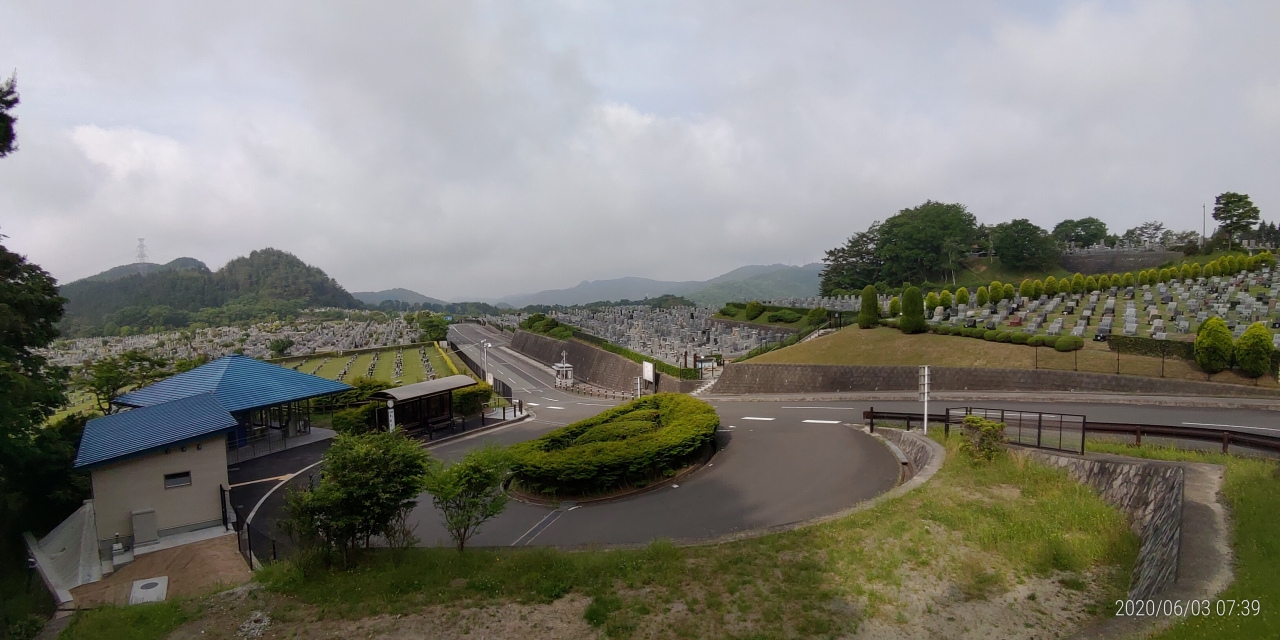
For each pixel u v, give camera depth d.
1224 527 7.75
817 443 18.59
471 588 8.66
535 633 7.37
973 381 25.53
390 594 8.51
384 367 55.50
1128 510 10.16
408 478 9.77
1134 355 24.11
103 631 7.92
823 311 44.75
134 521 13.08
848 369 29.28
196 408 14.99
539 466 15.73
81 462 12.62
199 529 14.05
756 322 52.66
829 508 12.83
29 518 15.19
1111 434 15.08
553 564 9.34
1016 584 8.12
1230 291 34.31
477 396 29.84
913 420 19.12
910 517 10.25
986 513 10.19
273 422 26.09
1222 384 20.38
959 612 7.48
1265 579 6.23
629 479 16.12
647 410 22.36
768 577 8.54
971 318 33.72
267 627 7.77
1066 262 82.56
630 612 7.71
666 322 60.12
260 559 12.03
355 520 9.25
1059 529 9.56
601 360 46.22
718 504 14.05
